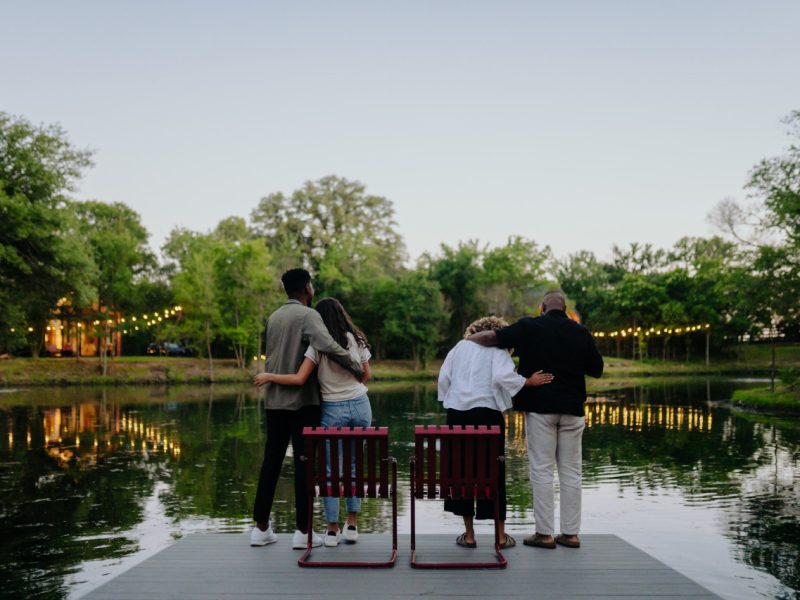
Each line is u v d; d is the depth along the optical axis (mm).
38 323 46094
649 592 4391
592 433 19484
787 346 67500
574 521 5461
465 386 5344
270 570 4898
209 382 47438
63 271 30844
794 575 7258
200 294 47875
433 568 4902
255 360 50875
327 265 62906
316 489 5461
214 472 13609
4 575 7398
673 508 10336
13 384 42438
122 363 48438
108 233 50469
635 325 68188
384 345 61750
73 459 15258
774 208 27453
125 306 52781
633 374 57656
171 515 10086
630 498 11039
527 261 61531
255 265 50000
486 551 5336
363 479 5074
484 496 4977
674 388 40312
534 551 5324
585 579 4645
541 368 5422
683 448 16594
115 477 13078
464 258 61625
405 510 10484
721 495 11242
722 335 63406
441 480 5004
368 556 5203
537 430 5422
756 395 27594
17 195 28969
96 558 8016
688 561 7766
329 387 5445
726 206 29391
